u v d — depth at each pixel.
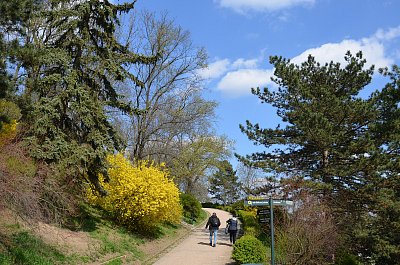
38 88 14.69
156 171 19.91
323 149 21.09
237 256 14.45
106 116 15.84
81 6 16.05
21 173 11.24
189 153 33.44
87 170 15.49
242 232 25.94
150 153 30.33
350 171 19.86
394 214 19.44
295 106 22.38
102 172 15.47
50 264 10.71
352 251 20.02
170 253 17.59
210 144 35.91
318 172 21.00
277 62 22.98
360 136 20.80
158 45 28.70
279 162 22.66
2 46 11.63
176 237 22.72
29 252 10.68
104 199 18.62
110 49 17.52
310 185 19.06
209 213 48.94
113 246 14.74
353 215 20.28
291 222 14.62
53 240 12.69
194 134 33.84
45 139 13.98
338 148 21.28
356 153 20.47
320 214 15.35
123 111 17.30
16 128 13.64
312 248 13.73
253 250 14.43
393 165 19.17
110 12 16.58
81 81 16.16
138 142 28.58
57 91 15.34
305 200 16.14
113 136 16.48
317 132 19.69
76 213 15.47
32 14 12.88
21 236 11.41
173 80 29.48
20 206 10.39
